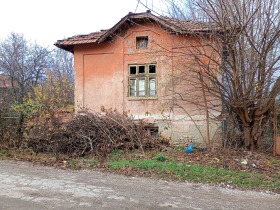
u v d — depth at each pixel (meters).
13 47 28.45
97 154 9.40
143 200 5.35
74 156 9.28
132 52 12.24
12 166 8.23
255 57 8.80
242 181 6.62
